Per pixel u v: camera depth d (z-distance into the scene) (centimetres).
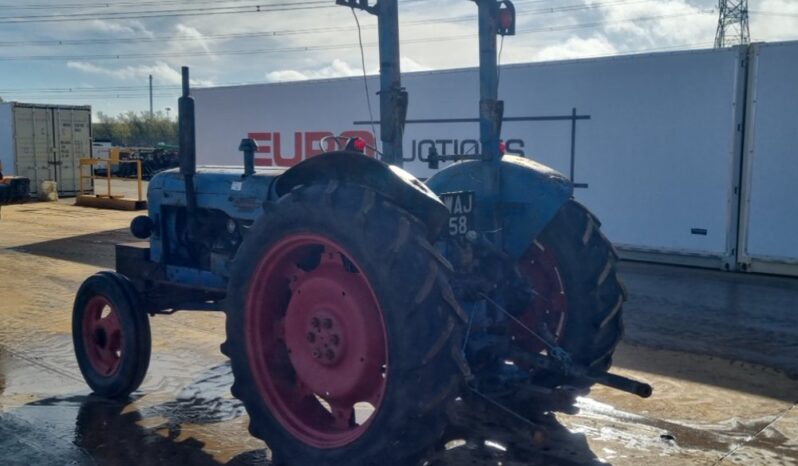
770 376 520
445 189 420
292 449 348
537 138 1041
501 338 384
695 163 927
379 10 363
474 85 1058
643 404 464
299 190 341
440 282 309
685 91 923
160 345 602
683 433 419
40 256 1059
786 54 852
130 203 1762
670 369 535
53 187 2012
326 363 341
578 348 419
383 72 366
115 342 483
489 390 368
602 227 1005
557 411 416
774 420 439
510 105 1060
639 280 862
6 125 2002
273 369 367
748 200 892
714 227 921
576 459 384
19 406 465
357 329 331
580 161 1010
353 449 323
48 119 2062
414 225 317
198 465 382
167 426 433
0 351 585
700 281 855
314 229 331
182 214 506
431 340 304
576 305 420
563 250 421
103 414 452
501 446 397
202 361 559
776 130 867
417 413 304
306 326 350
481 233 407
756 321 671
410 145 1138
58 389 498
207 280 485
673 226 951
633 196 976
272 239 350
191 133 477
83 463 384
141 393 489
